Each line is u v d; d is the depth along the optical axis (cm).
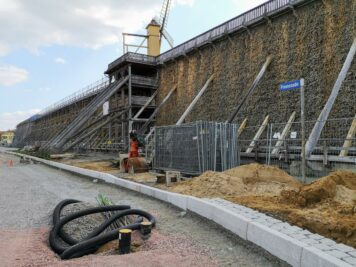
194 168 1466
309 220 657
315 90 2156
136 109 4322
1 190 1364
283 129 2152
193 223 791
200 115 3381
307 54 2277
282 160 1725
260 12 2755
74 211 870
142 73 4575
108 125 4500
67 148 3822
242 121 2745
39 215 893
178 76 3912
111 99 4609
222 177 1150
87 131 4341
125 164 1977
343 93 1938
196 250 595
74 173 2084
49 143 4497
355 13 2002
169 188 1207
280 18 2569
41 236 711
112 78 4822
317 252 471
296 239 540
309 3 2327
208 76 3378
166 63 4141
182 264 521
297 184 1123
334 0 2145
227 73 3100
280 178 1209
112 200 1114
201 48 3522
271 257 549
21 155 4591
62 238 713
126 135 4209
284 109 2364
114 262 524
